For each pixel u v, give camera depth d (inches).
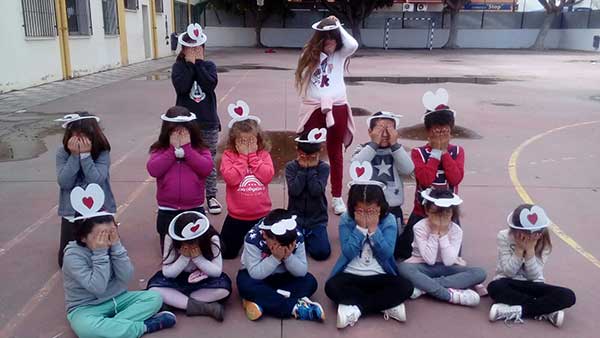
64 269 105.7
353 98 453.4
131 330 105.3
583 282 134.4
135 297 111.4
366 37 1444.4
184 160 142.5
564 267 142.7
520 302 115.3
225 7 1362.0
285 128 322.0
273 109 389.1
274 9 1358.3
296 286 121.0
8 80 464.4
